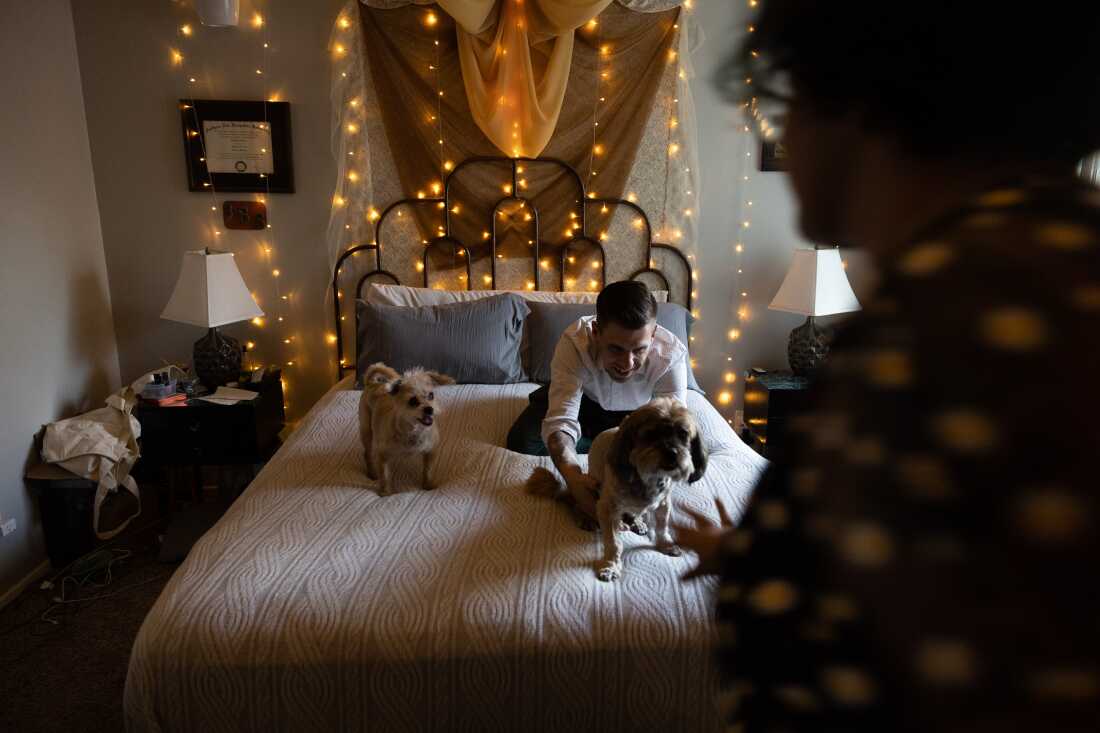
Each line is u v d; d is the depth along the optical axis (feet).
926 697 0.81
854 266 1.26
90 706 6.19
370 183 10.19
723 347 11.03
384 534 5.36
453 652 4.28
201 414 9.02
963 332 0.85
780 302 9.75
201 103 9.71
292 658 4.24
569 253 10.61
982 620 0.78
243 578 4.70
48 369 8.76
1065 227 0.89
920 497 0.83
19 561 8.06
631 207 10.46
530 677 4.32
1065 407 0.76
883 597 0.86
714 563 2.23
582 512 5.66
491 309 9.45
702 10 9.92
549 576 4.79
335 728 4.32
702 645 4.34
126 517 9.55
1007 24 0.98
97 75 9.61
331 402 8.54
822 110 1.18
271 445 9.93
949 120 1.04
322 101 9.90
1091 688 0.73
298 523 5.51
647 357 6.70
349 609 4.44
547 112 9.92
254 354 10.68
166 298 10.36
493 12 9.47
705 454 4.89
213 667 4.22
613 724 4.41
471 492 6.16
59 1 9.10
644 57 10.02
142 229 10.12
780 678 1.03
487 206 10.37
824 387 1.09
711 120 10.26
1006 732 0.77
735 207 10.55
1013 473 0.77
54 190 8.93
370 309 9.37
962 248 0.93
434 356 9.14
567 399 6.37
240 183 10.02
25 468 8.23
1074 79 1.01
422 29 9.76
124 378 10.52
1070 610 0.74
